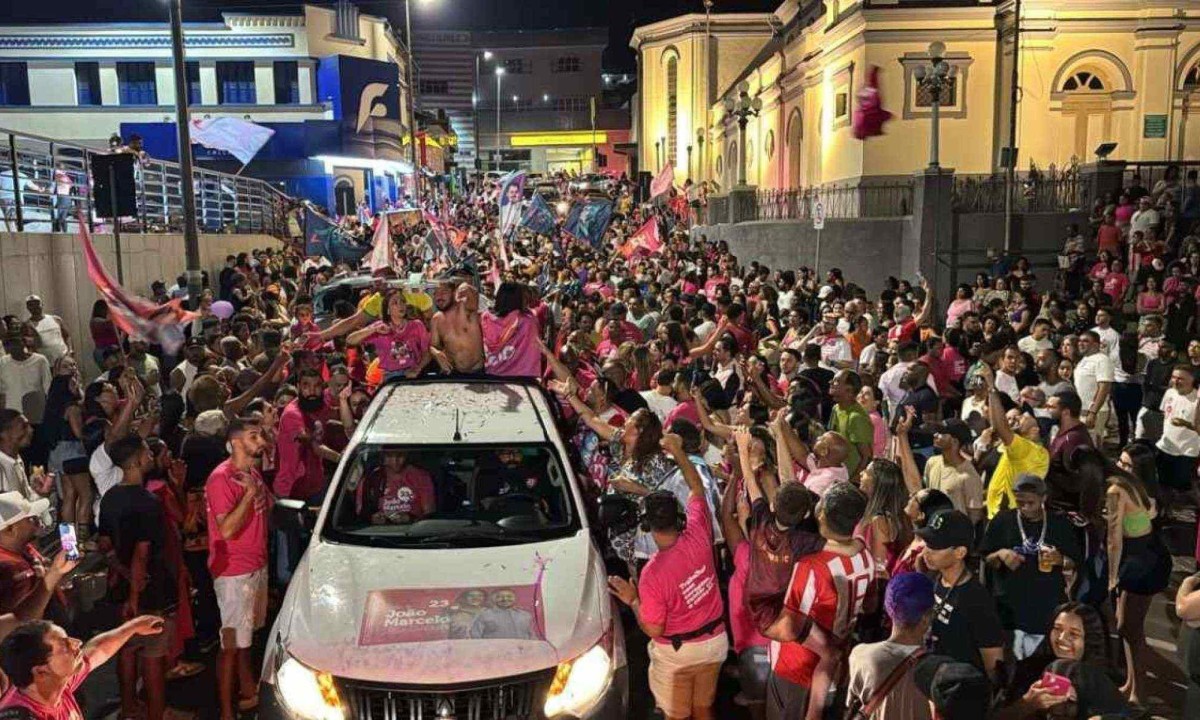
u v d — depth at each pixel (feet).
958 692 10.83
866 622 15.84
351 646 15.57
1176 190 67.92
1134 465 21.76
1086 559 20.25
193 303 44.19
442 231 75.46
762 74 132.98
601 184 162.61
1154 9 80.84
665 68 182.19
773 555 17.30
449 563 17.74
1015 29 70.69
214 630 23.35
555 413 24.20
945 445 23.43
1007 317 46.19
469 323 28.37
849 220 75.10
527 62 284.00
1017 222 69.51
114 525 18.69
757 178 136.77
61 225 50.39
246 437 19.17
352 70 137.28
